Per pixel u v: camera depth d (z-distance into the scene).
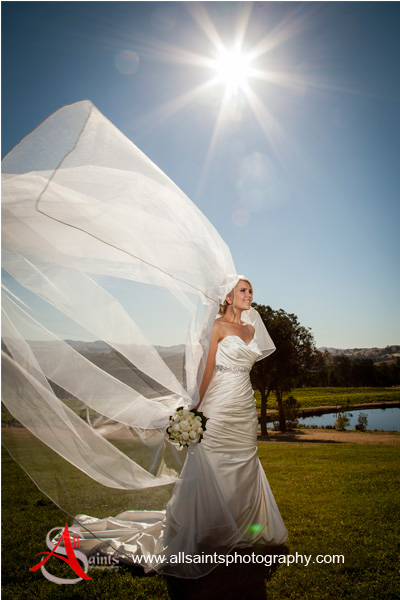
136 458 2.84
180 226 2.87
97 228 2.43
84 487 2.60
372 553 3.10
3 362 2.54
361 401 44.47
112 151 2.64
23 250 2.58
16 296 2.69
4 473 6.18
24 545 3.34
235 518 3.09
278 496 4.92
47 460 2.54
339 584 2.67
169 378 2.79
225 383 3.29
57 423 2.59
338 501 4.60
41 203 2.37
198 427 2.87
